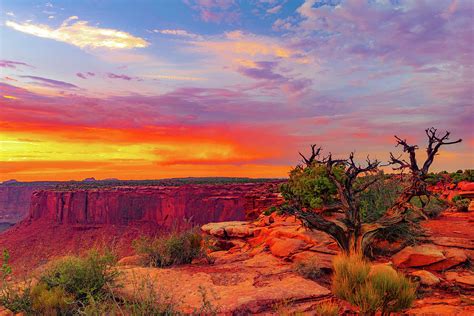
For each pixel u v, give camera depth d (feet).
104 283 29.99
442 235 47.98
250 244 64.18
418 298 31.09
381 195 48.34
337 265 29.12
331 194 48.91
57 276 29.84
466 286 32.68
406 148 37.52
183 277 36.35
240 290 31.27
